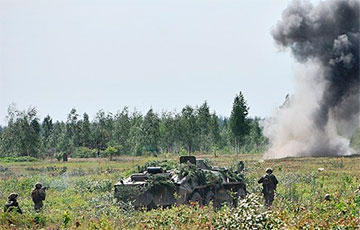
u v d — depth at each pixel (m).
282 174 61.88
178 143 156.25
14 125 142.75
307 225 24.27
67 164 102.44
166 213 30.39
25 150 141.50
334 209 30.70
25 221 29.45
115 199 36.72
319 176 60.06
